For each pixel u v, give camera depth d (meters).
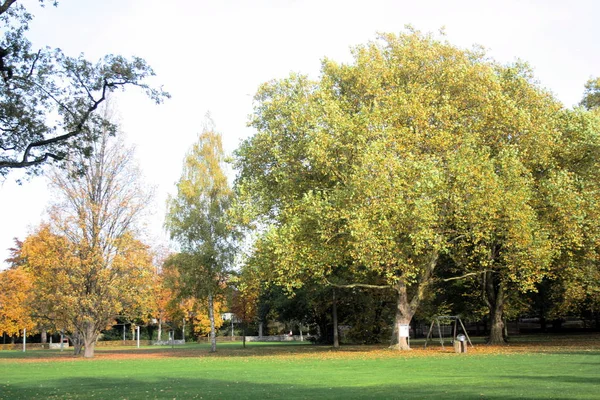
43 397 16.34
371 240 30.42
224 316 98.44
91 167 47.88
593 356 26.66
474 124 35.22
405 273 32.91
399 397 13.72
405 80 38.09
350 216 31.83
